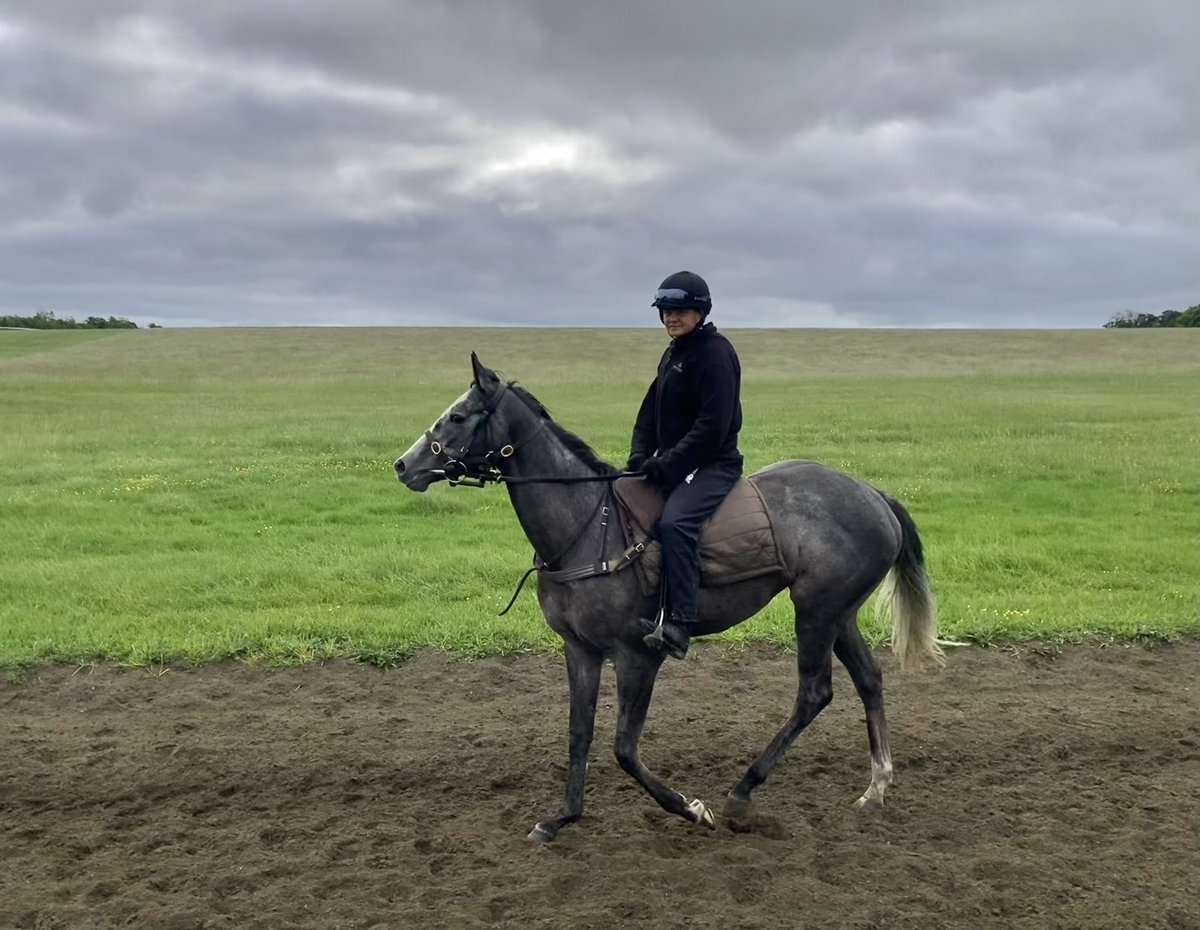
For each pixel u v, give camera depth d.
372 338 71.06
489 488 15.86
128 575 10.09
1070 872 4.78
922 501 14.93
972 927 4.32
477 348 63.19
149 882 4.65
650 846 5.05
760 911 4.42
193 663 7.68
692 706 7.02
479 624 8.44
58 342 66.94
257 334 74.31
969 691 7.37
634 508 5.23
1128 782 5.82
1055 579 10.30
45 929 4.30
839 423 24.94
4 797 5.59
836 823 5.34
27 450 19.69
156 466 17.73
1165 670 7.80
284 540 12.02
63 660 7.68
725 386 5.21
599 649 5.22
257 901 4.48
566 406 30.80
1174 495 15.28
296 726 6.61
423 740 6.38
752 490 5.46
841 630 5.58
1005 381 41.53
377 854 4.93
